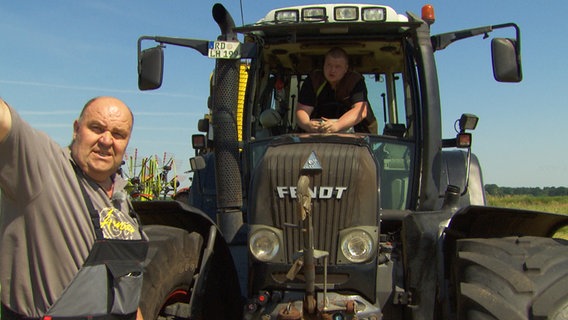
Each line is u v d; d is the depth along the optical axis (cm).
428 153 427
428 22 442
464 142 461
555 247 322
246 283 407
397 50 480
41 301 261
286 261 355
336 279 354
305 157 361
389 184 443
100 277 263
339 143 374
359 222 355
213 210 502
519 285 292
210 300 380
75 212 264
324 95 470
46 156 258
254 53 470
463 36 450
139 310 301
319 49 486
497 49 422
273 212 359
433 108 429
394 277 373
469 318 292
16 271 260
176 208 372
